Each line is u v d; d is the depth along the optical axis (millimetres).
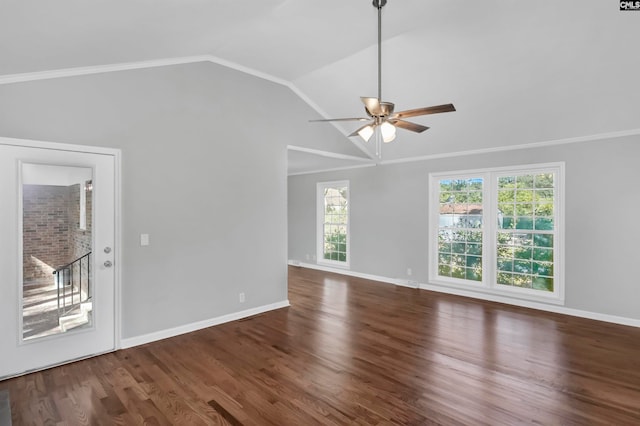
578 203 4434
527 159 4828
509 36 3232
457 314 4586
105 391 2680
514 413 2389
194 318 3990
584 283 4414
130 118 3498
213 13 2660
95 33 2492
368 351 3416
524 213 4980
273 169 4766
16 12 1935
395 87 4398
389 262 6492
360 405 2492
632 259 4074
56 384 2779
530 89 3830
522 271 5016
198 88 3996
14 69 2732
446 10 3002
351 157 6012
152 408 2459
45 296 3043
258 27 3203
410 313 4637
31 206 2955
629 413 2387
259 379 2865
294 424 2277
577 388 2719
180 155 3863
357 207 7012
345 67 4277
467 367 3072
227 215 4285
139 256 3578
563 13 2873
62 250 3123
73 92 3148
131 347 3512
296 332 3939
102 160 3332
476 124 4711
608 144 4195
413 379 2861
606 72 3367
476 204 5465
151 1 2195
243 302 4453
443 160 5715
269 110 4707
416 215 6086
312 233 8031
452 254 5762
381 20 3125
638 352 3385
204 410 2438
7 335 2852
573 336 3795
